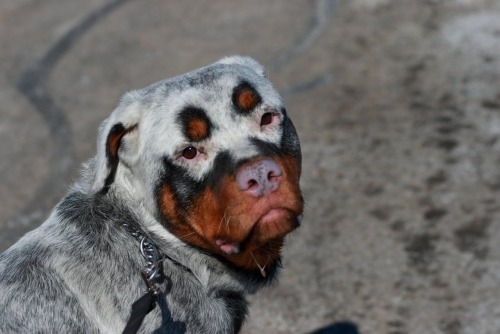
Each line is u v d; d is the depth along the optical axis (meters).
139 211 5.41
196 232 5.18
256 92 5.20
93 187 5.33
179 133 5.08
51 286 5.21
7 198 9.84
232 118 5.09
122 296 5.24
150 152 5.21
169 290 5.29
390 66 11.35
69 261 5.29
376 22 12.38
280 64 11.70
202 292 5.39
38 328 5.13
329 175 9.50
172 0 14.01
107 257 5.31
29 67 12.63
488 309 7.63
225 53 12.15
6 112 11.62
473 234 8.48
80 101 11.66
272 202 4.77
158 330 5.19
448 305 7.72
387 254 8.37
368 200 9.09
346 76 11.27
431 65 11.26
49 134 11.03
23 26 13.79
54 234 5.44
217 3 13.67
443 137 9.91
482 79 10.87
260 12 13.17
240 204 4.79
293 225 4.93
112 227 5.39
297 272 8.23
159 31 13.09
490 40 11.57
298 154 5.38
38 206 9.64
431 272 8.11
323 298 7.93
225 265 5.43
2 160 10.62
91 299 5.21
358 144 9.95
